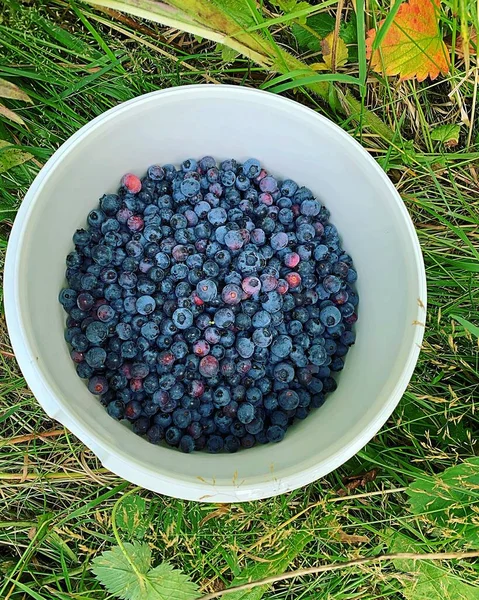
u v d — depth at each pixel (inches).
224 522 13.1
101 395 11.6
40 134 14.1
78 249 12.1
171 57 14.1
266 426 12.2
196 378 11.9
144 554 12.6
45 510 13.8
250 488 9.7
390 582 13.1
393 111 14.3
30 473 13.7
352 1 13.2
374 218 11.7
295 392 11.9
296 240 12.7
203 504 13.1
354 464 13.9
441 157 14.3
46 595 13.4
